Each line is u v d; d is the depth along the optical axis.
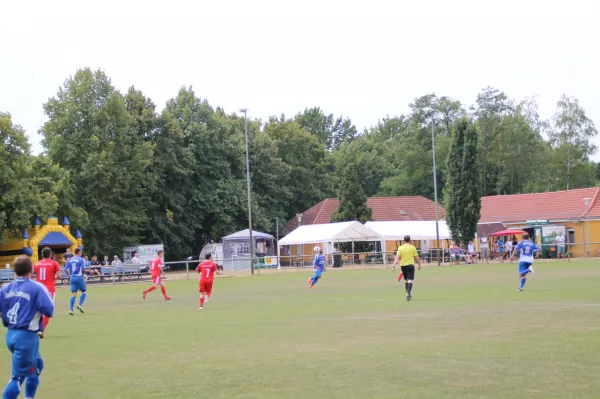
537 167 90.69
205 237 78.50
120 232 66.19
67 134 63.62
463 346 12.50
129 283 49.19
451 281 33.81
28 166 56.19
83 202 62.94
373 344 13.11
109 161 62.19
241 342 14.07
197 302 26.97
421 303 21.80
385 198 84.50
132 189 65.44
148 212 71.06
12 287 9.01
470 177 60.31
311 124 133.25
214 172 73.81
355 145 109.62
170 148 70.44
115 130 64.88
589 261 52.81
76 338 15.77
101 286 45.59
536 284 29.22
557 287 27.03
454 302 21.73
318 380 9.85
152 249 64.44
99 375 10.88
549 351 11.70
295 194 89.69
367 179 106.38
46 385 10.20
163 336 15.58
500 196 78.88
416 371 10.26
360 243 67.44
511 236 67.81
